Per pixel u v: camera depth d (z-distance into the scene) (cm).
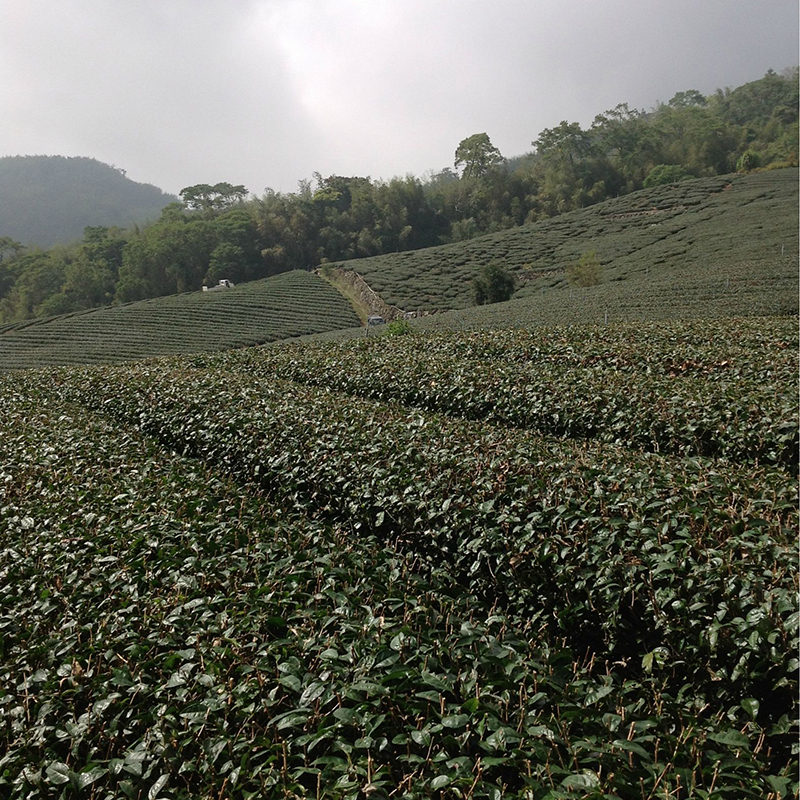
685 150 10812
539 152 12025
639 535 553
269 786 334
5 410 1401
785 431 875
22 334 5684
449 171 15925
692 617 473
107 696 411
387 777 346
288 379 1786
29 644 482
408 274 7194
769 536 534
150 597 537
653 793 333
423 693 379
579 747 354
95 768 353
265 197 11638
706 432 955
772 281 3531
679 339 1753
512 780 351
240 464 1009
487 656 430
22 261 10694
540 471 713
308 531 696
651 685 479
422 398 1407
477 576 639
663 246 6097
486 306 4741
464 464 741
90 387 1622
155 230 10269
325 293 7212
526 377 1315
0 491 798
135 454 1023
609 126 11700
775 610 436
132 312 6369
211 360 2053
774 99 13612
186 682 420
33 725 394
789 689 423
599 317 3134
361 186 11844
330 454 852
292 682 398
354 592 530
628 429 1023
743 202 7181
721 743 392
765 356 1389
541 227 8462
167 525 671
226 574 562
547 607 581
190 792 346
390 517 718
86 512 724
